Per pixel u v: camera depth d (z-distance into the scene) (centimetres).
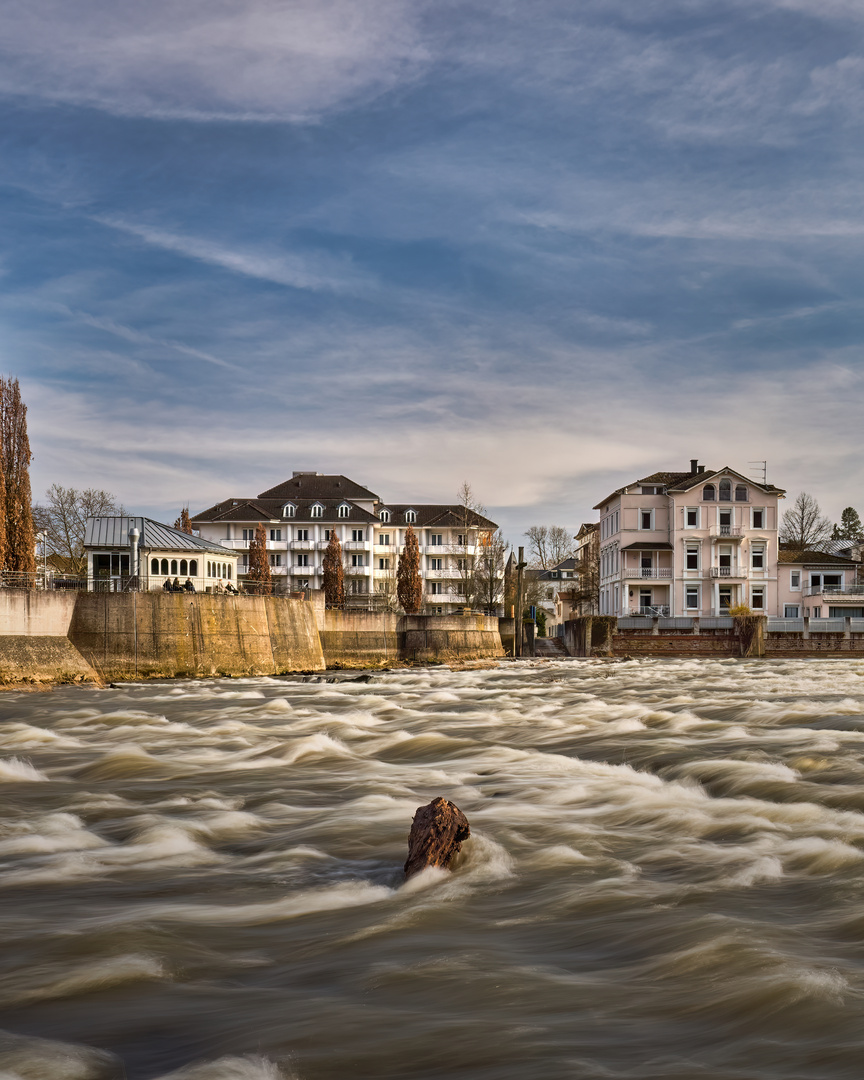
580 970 638
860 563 10556
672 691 3419
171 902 824
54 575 6016
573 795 1299
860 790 1271
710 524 9006
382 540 11262
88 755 1820
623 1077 475
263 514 10788
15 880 906
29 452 5569
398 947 696
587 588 11912
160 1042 535
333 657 6266
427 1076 482
